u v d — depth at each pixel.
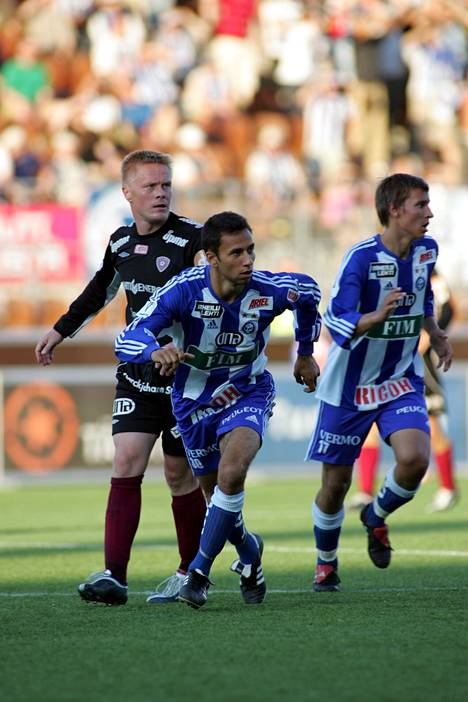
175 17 70.00
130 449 19.44
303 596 20.42
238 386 18.80
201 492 20.25
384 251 20.14
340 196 59.50
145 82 67.00
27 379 50.22
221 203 54.25
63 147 63.09
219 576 23.94
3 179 59.50
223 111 68.25
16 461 50.19
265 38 70.50
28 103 65.62
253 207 54.62
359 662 14.29
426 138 70.56
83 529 34.50
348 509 38.47
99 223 51.09
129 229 20.06
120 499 19.45
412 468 20.05
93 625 17.38
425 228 19.88
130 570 24.97
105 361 51.03
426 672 13.69
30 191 54.50
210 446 19.09
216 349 18.53
